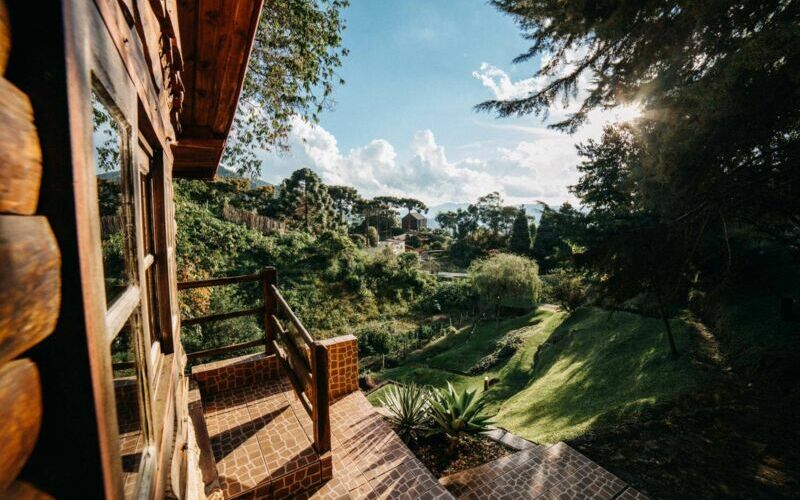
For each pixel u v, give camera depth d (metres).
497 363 16.09
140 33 0.96
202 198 27.31
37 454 0.39
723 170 4.34
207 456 2.48
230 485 2.45
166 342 1.62
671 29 3.92
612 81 4.86
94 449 0.43
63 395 0.41
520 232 35.97
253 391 3.65
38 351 0.39
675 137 4.27
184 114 2.55
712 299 5.08
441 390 5.09
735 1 3.36
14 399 0.32
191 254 12.98
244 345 3.80
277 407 3.37
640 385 7.98
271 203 40.16
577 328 14.67
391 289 28.59
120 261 0.82
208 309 12.80
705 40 3.88
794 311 8.35
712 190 4.51
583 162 9.53
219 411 3.31
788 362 6.61
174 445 1.42
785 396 5.88
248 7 1.45
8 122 0.31
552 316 19.83
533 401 9.66
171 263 2.01
